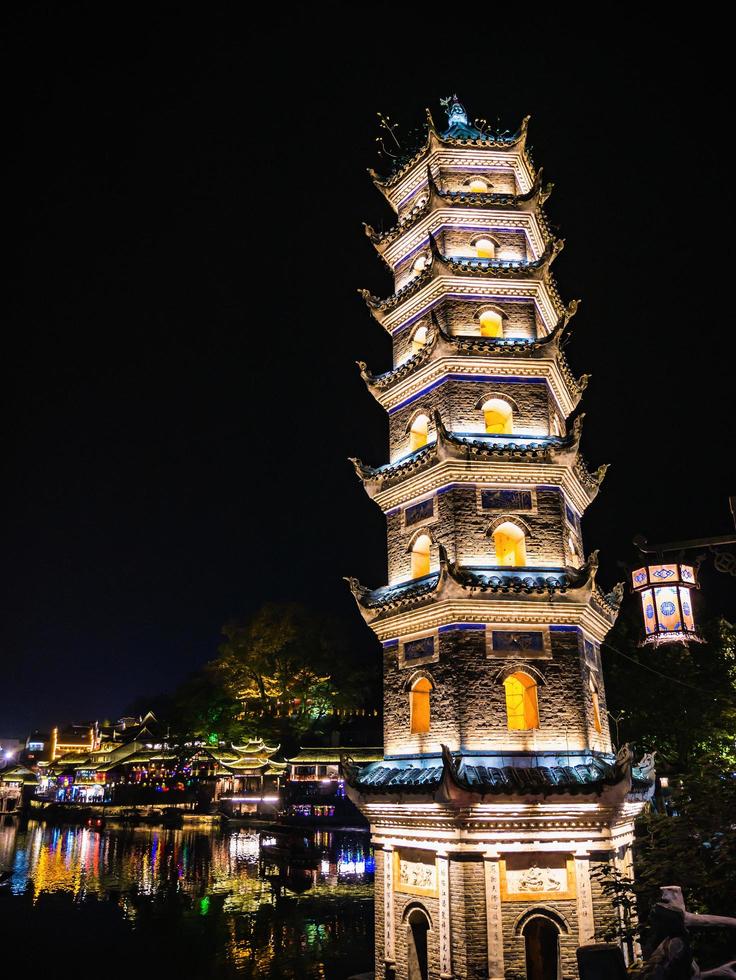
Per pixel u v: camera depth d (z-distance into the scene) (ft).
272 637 278.87
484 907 80.69
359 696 287.07
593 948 45.37
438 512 98.68
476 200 110.63
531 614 91.76
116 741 438.40
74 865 206.49
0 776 402.52
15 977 111.75
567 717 89.56
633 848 76.64
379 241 121.08
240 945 126.00
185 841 255.91
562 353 110.01
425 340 111.24
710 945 62.34
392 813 90.74
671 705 146.82
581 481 104.94
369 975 97.30
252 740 288.71
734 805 65.31
